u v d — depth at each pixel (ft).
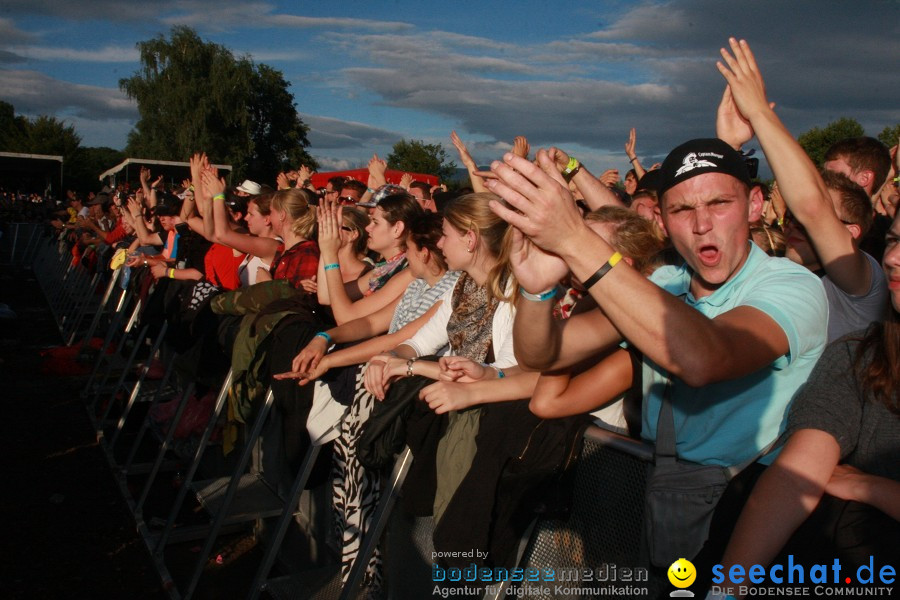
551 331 5.25
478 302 8.82
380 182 21.04
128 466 17.63
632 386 6.60
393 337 10.06
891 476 4.82
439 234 10.48
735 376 4.73
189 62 173.37
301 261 14.33
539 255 4.87
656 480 5.74
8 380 26.89
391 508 8.64
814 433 4.95
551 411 6.60
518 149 11.39
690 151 5.49
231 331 13.42
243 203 21.30
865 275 7.59
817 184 7.21
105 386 24.98
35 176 91.35
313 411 11.00
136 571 13.43
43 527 15.07
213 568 13.62
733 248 5.45
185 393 15.60
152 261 20.89
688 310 4.43
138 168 67.26
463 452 7.69
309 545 12.37
